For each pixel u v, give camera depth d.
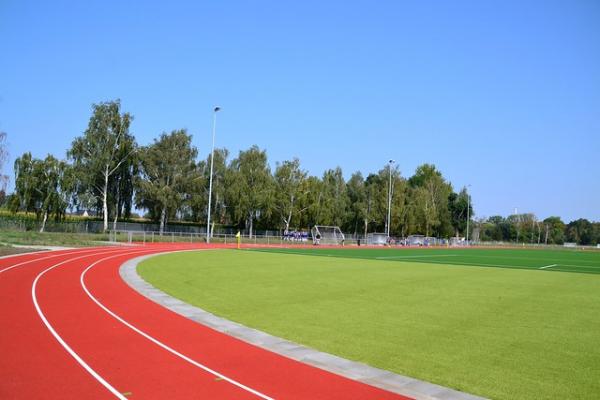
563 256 60.16
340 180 105.81
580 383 8.52
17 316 12.62
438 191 122.19
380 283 22.42
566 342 11.51
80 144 64.12
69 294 16.52
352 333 12.06
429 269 31.39
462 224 133.38
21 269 22.75
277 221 87.94
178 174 71.75
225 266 29.12
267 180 82.44
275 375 8.51
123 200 71.94
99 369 8.49
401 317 14.25
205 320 13.10
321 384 8.10
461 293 19.61
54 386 7.56
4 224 55.75
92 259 29.73
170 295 17.39
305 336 11.64
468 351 10.55
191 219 82.31
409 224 105.75
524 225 152.62
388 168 107.25
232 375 8.42
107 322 12.38
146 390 7.52
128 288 18.59
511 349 10.79
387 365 9.41
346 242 85.88
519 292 20.39
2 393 7.20
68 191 61.00
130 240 53.50
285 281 22.31
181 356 9.52
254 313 14.45
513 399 7.69
